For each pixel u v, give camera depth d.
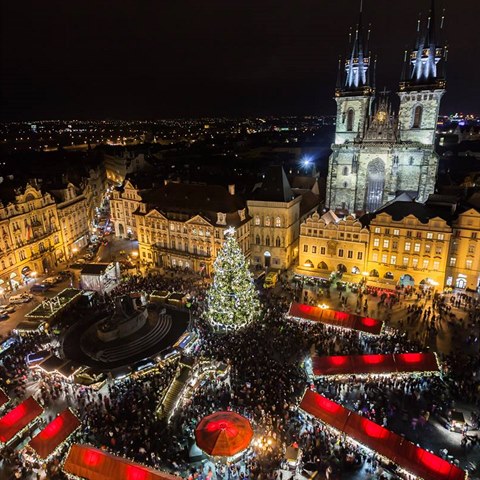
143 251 107.56
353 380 56.06
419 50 102.06
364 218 93.38
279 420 48.34
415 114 106.06
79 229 120.00
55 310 74.75
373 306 78.06
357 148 111.31
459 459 44.31
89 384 55.69
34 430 49.81
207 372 56.94
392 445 42.41
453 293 81.56
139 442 46.34
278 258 99.00
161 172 166.38
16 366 61.00
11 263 90.25
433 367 54.69
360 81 113.00
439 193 104.75
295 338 65.31
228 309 68.25
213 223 92.50
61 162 177.25
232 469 43.03
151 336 68.06
